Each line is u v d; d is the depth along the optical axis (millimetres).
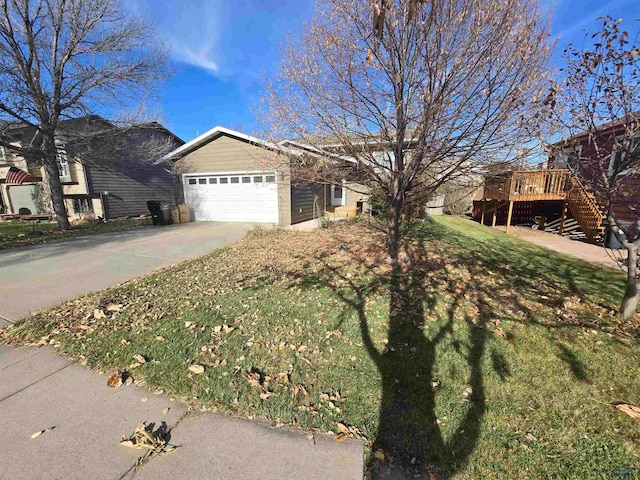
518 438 1868
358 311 3572
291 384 2363
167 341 2982
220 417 2051
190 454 1775
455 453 1775
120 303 3949
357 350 2805
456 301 3830
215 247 7488
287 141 6211
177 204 12359
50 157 10914
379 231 8508
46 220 15305
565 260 6180
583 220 9672
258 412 2086
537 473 1656
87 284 4766
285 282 4629
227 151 11633
